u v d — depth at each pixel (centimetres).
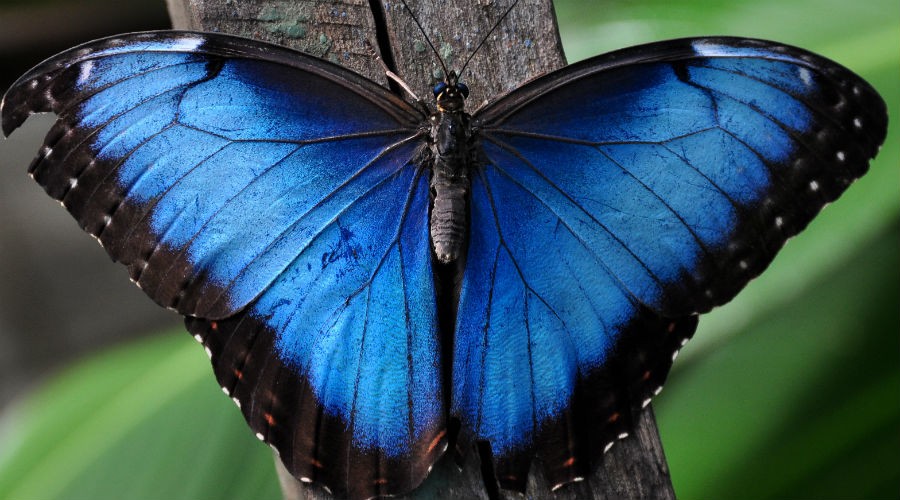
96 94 53
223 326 54
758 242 54
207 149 54
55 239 77
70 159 53
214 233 54
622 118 55
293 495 55
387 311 55
